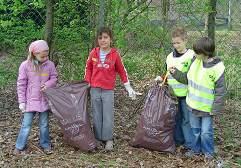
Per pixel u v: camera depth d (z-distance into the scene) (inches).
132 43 316.5
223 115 325.7
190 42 309.1
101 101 262.5
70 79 325.1
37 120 302.0
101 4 283.6
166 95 258.8
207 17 321.1
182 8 304.7
